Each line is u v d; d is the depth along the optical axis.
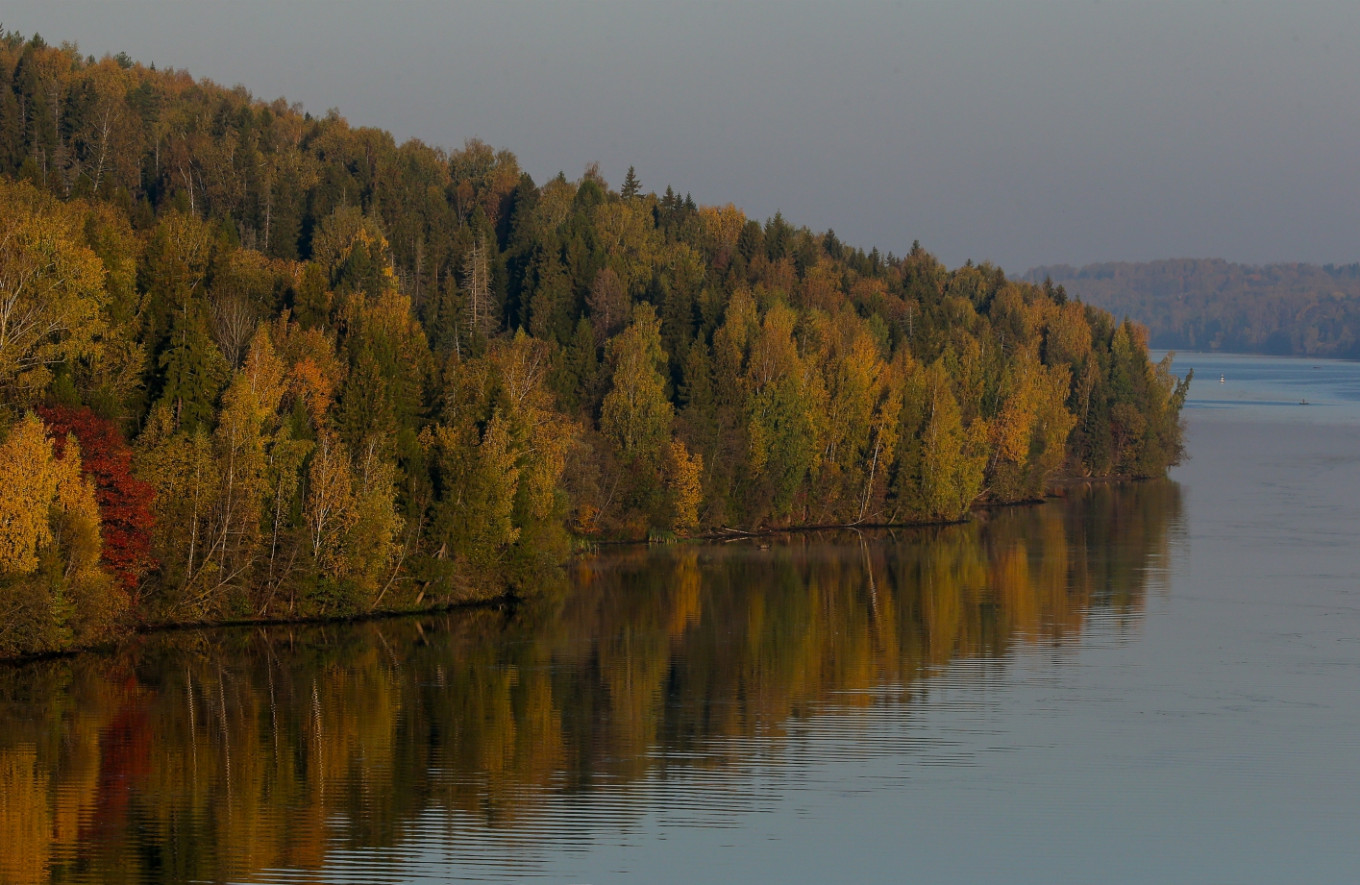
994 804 45.31
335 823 42.59
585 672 63.16
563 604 80.56
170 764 48.47
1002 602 81.56
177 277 82.12
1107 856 41.28
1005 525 119.31
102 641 65.94
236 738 51.81
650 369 110.31
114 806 44.03
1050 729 53.78
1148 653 67.25
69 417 65.81
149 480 69.12
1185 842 42.38
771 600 82.25
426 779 47.03
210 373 73.56
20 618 61.81
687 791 46.09
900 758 49.94
